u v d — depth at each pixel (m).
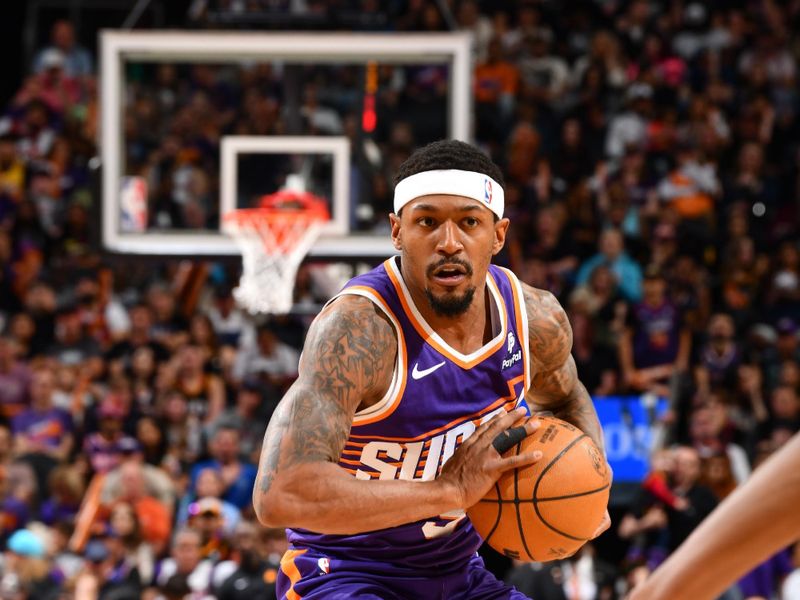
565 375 5.14
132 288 17.25
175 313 15.53
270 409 13.52
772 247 18.03
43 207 18.64
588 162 18.84
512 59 20.19
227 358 14.80
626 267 16.36
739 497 1.84
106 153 11.49
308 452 4.25
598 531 4.67
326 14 12.08
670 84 19.84
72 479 12.45
